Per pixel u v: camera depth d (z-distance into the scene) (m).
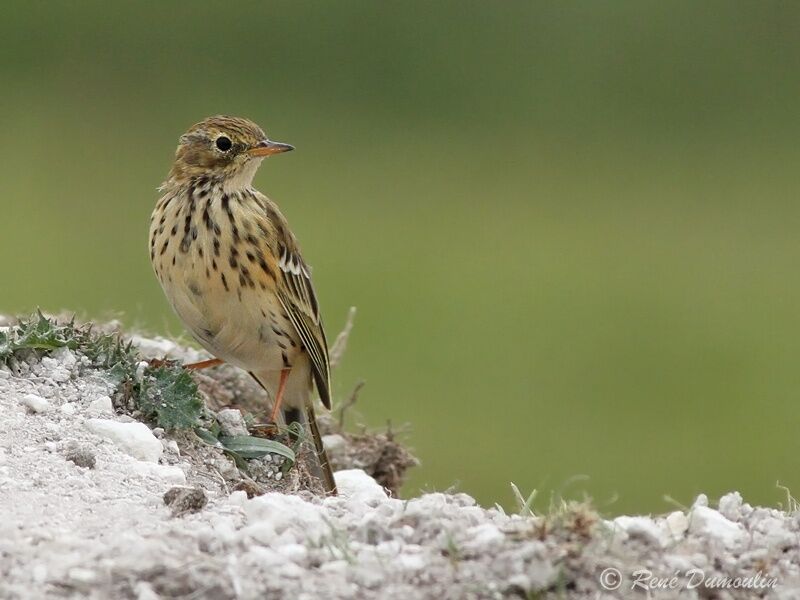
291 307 8.73
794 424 17.64
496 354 19.06
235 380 10.02
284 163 24.22
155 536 6.11
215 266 8.49
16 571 5.72
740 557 6.21
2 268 19.27
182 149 8.79
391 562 5.88
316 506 6.75
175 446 7.70
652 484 16.16
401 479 10.21
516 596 5.67
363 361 18.44
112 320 11.03
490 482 15.57
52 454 7.09
